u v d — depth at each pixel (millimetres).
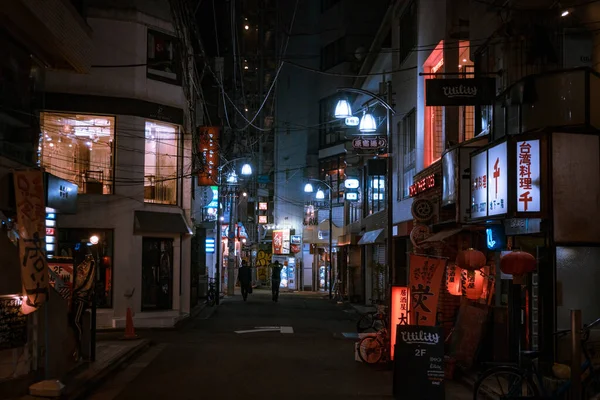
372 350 13180
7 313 9734
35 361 10477
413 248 21312
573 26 11445
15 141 11273
